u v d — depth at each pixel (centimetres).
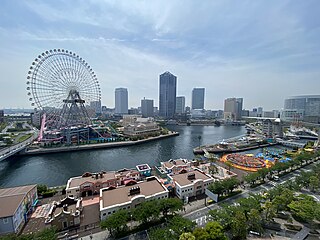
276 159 13438
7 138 19050
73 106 18938
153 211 5481
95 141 19812
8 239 4181
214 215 5447
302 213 5528
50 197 7781
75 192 7756
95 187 8088
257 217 5325
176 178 8488
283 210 6362
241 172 11325
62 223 5584
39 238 4322
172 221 5062
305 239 5084
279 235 5228
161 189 7225
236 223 4938
